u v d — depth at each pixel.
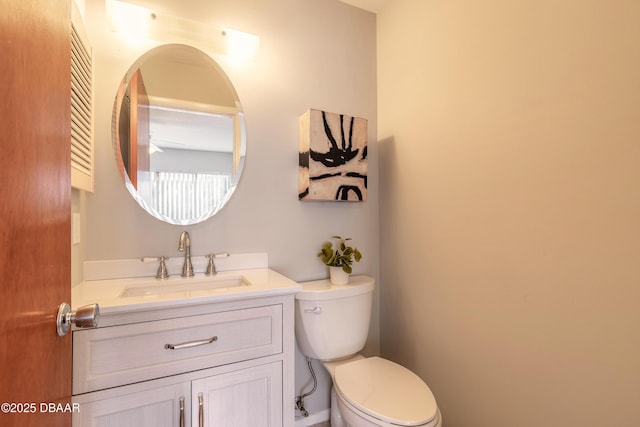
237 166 1.43
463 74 1.27
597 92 0.85
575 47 0.90
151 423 0.87
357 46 1.75
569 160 0.92
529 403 1.03
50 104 0.56
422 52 1.49
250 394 1.01
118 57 1.23
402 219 1.62
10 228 0.42
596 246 0.86
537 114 1.00
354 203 1.73
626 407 0.80
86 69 1.07
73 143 0.92
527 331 1.04
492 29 1.15
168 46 1.32
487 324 1.17
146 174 1.27
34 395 0.48
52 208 0.57
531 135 1.02
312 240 1.61
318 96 1.63
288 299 1.08
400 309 1.63
